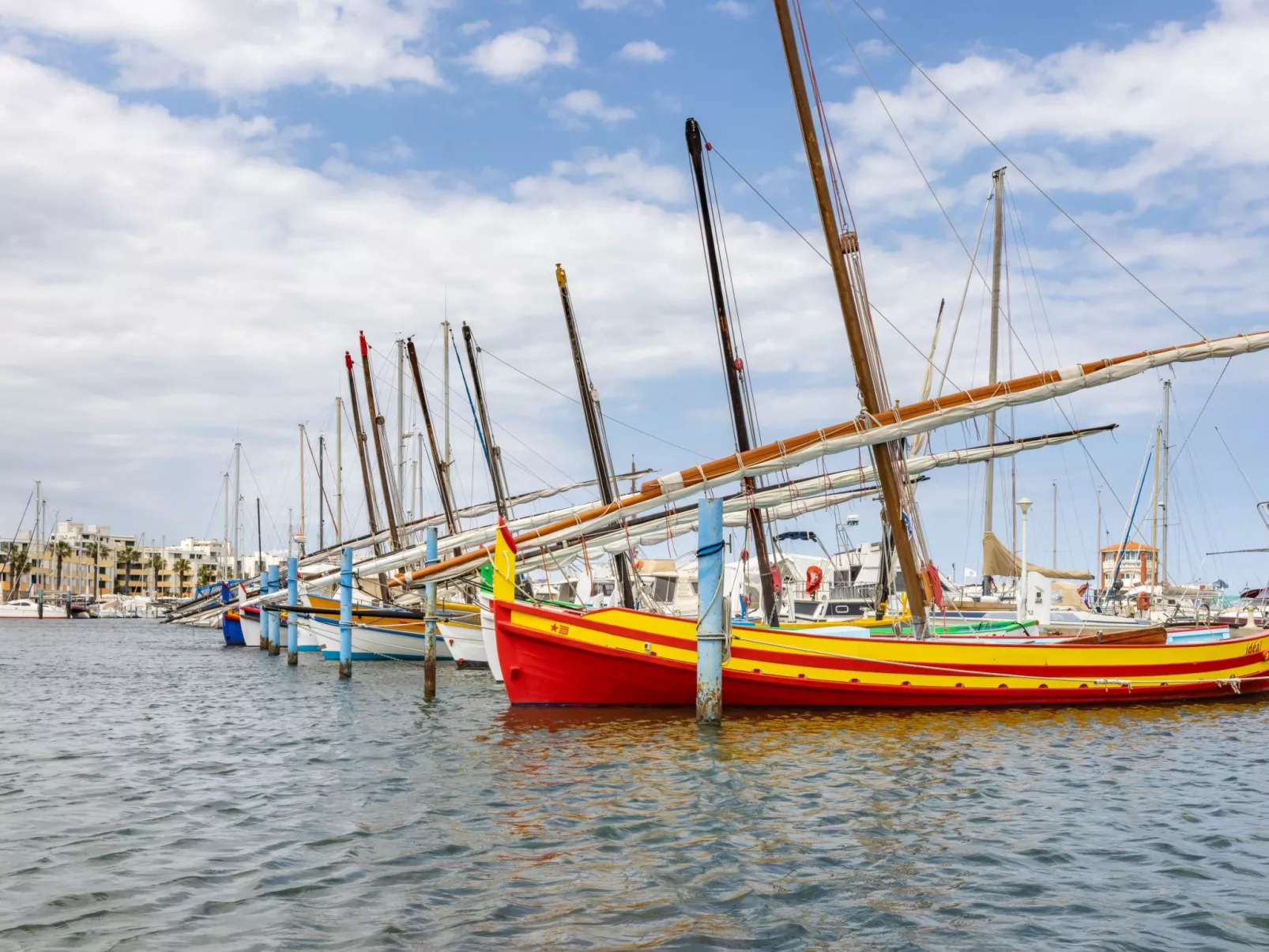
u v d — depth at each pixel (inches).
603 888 482.0
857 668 1123.9
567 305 1638.8
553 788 722.2
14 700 1453.0
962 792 712.4
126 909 451.5
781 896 470.0
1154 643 1251.2
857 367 1189.1
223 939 413.7
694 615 1572.3
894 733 984.9
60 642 3686.0
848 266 1198.3
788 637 1122.7
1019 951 405.7
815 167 1181.1
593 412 1644.9
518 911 448.5
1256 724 1094.4
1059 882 498.9
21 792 729.0
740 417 1439.5
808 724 1042.1
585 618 1117.1
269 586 2600.9
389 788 727.1
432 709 1253.7
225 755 903.1
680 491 1187.9
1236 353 1162.6
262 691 1561.3
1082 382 1147.3
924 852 550.6
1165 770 816.9
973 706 1155.3
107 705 1380.4
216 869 515.8
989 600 1764.3
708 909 451.5
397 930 424.2
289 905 457.7
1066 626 1599.4
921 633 1188.5
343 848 557.9
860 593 1961.1
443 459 2317.9
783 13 1175.6
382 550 2598.4
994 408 1162.6
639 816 631.2
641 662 1108.5
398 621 2208.4
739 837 578.2
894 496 1192.8
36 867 520.1
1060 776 781.9
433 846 559.8
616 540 1384.1
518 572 1348.4
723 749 888.3
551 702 1135.6
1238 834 604.7
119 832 598.2
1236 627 2117.4
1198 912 454.9
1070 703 1187.9
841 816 632.4
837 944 410.3
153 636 4377.5
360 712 1247.5
